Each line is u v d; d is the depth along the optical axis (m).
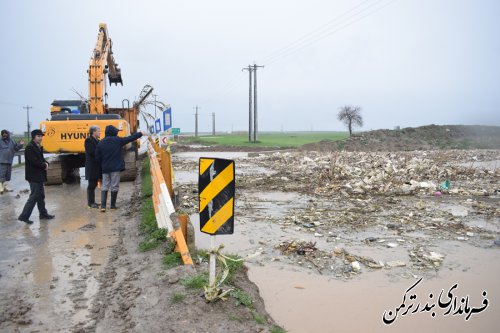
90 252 6.58
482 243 7.43
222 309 4.27
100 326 4.18
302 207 10.63
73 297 4.90
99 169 9.97
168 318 4.08
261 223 8.92
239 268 5.91
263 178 16.19
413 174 16.66
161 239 6.67
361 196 12.20
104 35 18.48
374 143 45.53
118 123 13.41
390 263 6.34
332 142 45.81
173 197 9.72
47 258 6.30
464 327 4.47
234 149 42.00
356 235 7.97
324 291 5.37
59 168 13.66
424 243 7.41
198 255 6.04
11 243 7.10
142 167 18.58
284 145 49.47
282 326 4.44
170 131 9.48
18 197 11.82
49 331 4.12
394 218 9.33
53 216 8.98
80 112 16.73
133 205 10.33
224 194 4.29
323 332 4.33
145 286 4.98
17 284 5.31
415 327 4.47
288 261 6.47
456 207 10.55
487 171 17.69
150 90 19.09
